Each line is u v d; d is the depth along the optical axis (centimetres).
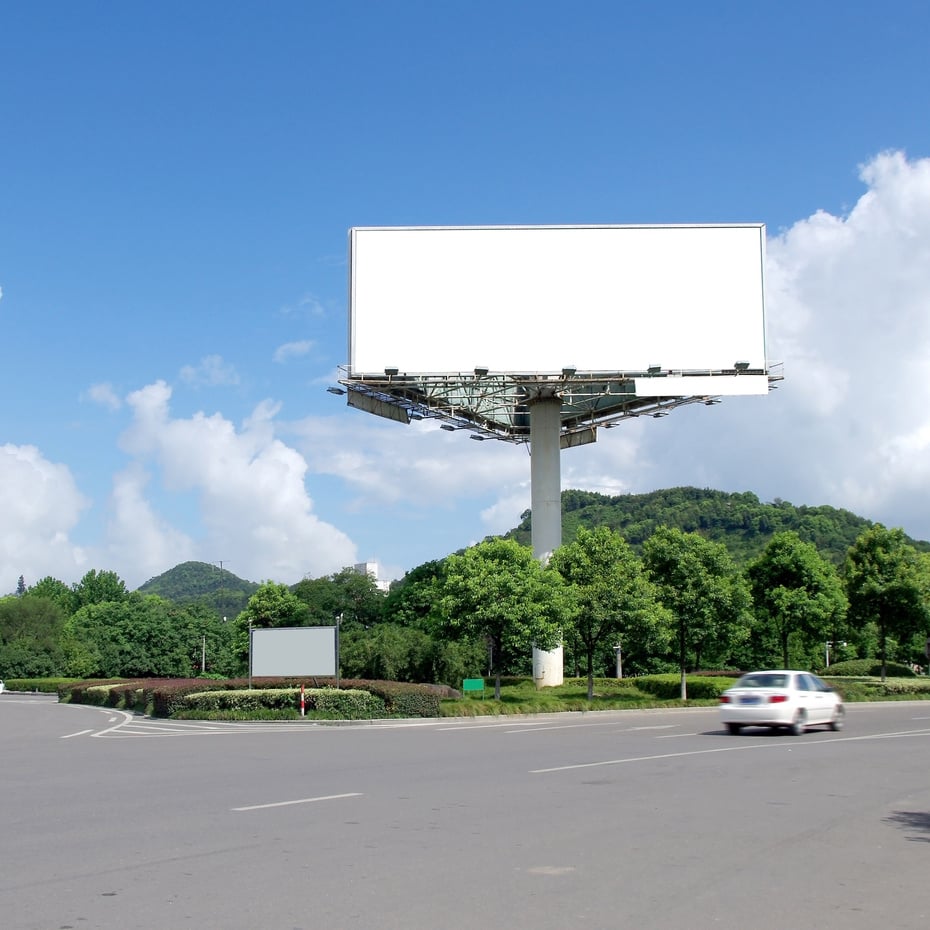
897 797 1259
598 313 4984
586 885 764
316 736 2489
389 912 681
